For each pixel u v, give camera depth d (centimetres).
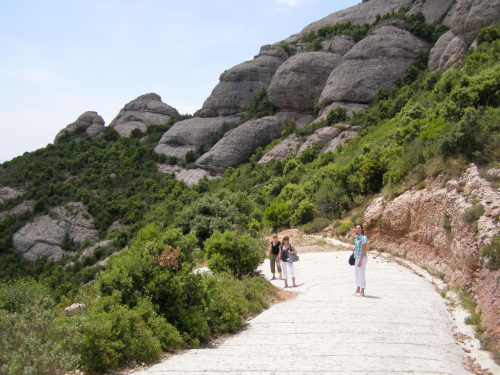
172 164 7725
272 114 7075
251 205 3002
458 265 995
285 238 1169
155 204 6656
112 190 7250
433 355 581
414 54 5866
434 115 2283
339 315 820
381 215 1653
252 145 6819
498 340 619
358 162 2456
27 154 8794
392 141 2648
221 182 6281
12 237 6531
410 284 1080
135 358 605
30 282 1073
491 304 701
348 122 5269
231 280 1027
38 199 7050
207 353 646
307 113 6825
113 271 738
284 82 6856
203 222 2275
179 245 805
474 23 3778
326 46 7094
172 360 608
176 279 740
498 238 751
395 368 530
